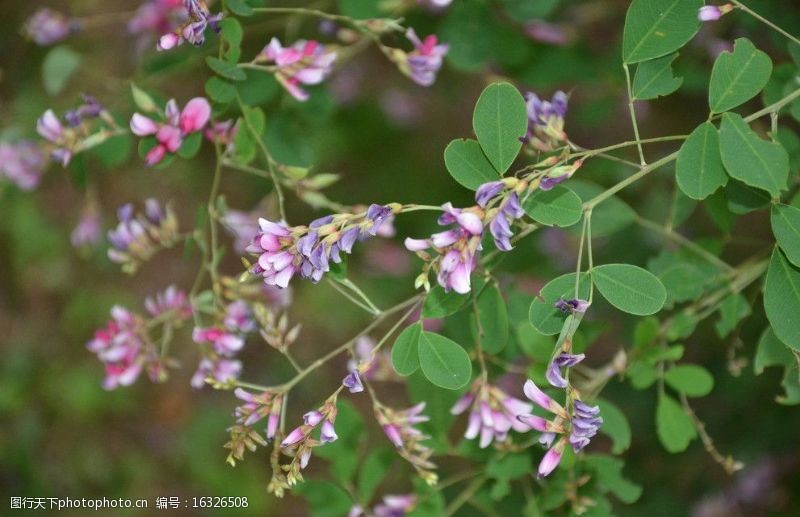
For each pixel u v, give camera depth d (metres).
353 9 3.08
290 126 3.31
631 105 2.23
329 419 2.21
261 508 5.42
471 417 2.48
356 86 5.27
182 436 5.63
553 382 1.97
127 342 2.95
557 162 2.09
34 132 3.82
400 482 4.48
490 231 2.03
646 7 2.22
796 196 2.46
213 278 2.77
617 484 2.73
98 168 5.50
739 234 4.48
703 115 4.63
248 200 5.52
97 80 4.63
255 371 5.90
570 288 2.07
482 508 3.01
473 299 2.37
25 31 4.07
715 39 3.47
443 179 5.64
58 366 5.68
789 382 2.48
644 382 2.82
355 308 5.45
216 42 3.04
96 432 5.67
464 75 4.37
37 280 5.66
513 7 3.28
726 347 4.47
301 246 2.02
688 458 4.76
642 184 4.47
